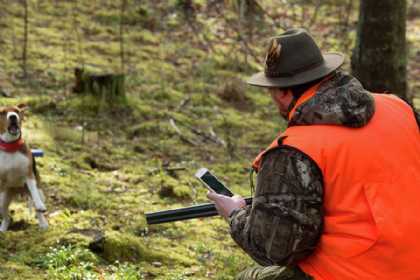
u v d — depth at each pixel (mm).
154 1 14531
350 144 2943
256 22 14219
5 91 9375
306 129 2996
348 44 13070
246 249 3104
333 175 2924
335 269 2977
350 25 14461
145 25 13391
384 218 2885
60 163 7609
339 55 3178
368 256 2914
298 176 2912
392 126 3072
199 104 10320
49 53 11250
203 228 6512
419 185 3014
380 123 3053
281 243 2943
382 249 2896
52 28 12500
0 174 5969
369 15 8078
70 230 5883
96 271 5297
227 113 10117
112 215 6539
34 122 8688
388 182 2936
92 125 8961
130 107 9547
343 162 2922
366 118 2996
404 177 2977
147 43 12625
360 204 2924
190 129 9359
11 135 5945
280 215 2922
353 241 2926
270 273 3320
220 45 13055
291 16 14789
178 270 5562
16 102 9094
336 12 15180
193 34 13352
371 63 8156
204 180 3572
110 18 13320
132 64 11469
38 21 12703
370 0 8039
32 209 6434
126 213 6605
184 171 7957
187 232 6375
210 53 12578
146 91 10414
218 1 14797
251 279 3432
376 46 8109
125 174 7625
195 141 9000
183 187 7348
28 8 13172
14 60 10719
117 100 9531
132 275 5211
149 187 7379
